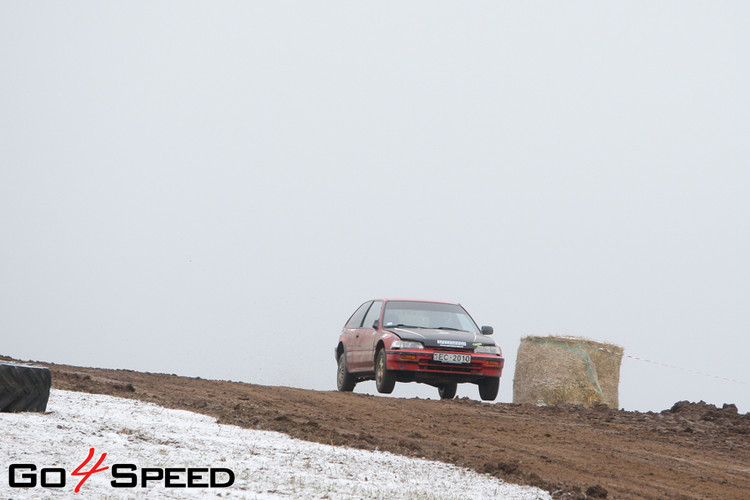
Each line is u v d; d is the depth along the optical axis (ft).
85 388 143.95
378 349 200.85
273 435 114.52
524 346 216.33
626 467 110.32
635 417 170.81
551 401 208.13
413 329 198.70
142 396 143.43
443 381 195.72
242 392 170.81
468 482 92.63
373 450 109.70
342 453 104.37
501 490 89.40
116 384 157.79
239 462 91.81
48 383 111.86
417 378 194.90
